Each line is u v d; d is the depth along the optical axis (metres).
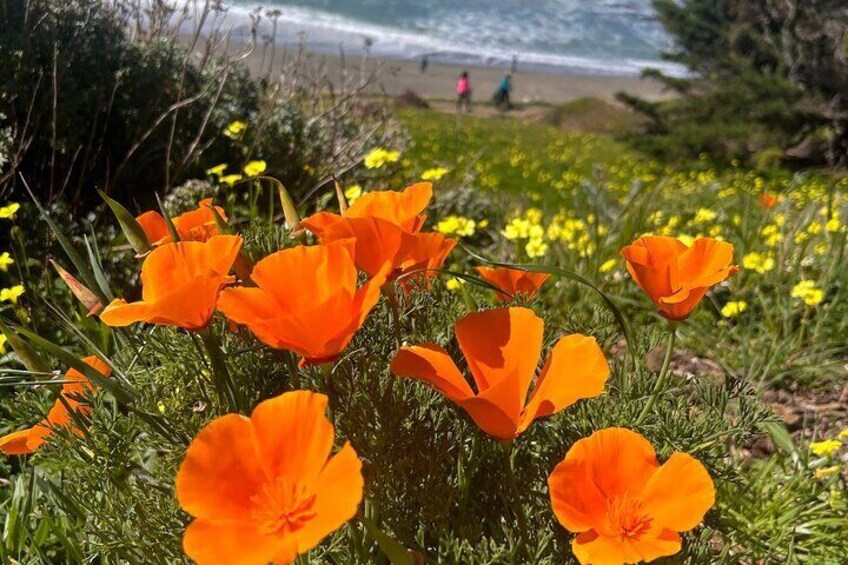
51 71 1.19
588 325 0.65
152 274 0.46
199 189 1.11
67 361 0.50
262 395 0.55
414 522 0.51
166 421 0.54
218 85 1.43
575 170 4.16
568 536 0.50
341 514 0.36
